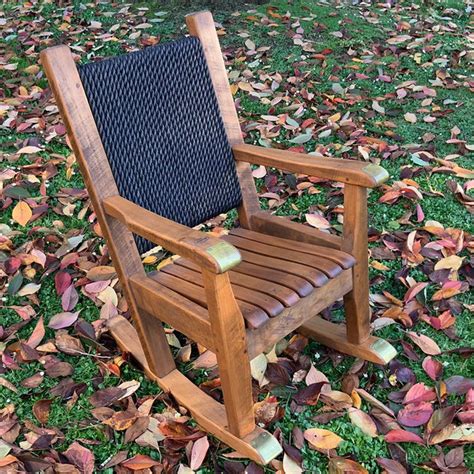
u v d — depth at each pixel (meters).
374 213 2.50
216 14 4.16
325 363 1.90
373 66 3.55
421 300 2.05
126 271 1.64
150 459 1.61
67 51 1.50
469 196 2.54
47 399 1.80
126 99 1.59
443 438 1.61
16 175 2.75
